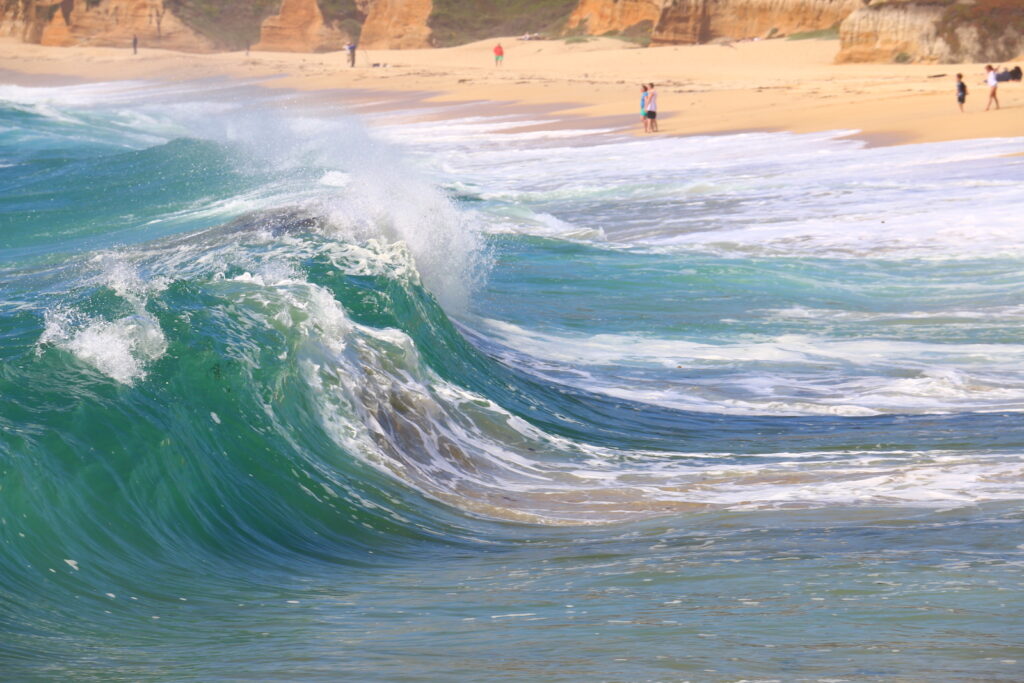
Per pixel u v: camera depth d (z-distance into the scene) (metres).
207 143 133.25
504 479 31.95
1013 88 171.12
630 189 102.94
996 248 68.94
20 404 25.34
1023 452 32.94
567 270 67.62
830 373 47.03
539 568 22.72
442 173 119.94
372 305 41.03
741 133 143.38
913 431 37.22
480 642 17.05
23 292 48.81
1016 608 17.31
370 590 21.44
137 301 35.03
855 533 23.66
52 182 111.88
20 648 17.02
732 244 74.88
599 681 14.59
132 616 19.33
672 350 51.28
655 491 30.45
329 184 97.06
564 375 47.09
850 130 133.75
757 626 17.02
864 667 14.67
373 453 31.20
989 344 50.78
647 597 19.47
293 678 15.38
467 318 55.78
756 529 24.92
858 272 65.38
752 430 38.66
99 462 23.89
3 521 20.66
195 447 26.52
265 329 34.00
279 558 23.64
